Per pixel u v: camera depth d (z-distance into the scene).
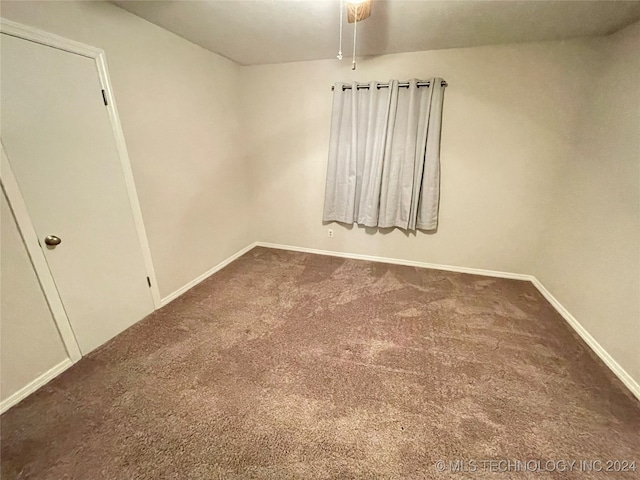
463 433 1.43
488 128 2.79
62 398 1.60
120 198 2.08
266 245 4.08
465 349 2.04
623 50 2.08
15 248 1.53
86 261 1.89
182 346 2.04
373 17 2.01
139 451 1.33
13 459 1.29
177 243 2.68
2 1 1.38
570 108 2.55
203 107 2.81
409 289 2.88
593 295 2.14
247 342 2.08
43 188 1.62
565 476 1.25
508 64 2.59
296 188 3.65
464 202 3.07
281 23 2.12
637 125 1.88
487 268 3.22
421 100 2.83
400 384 1.73
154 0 1.80
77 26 1.70
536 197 2.86
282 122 3.44
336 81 3.10
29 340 1.62
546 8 1.86
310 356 1.95
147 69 2.18
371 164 3.17
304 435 1.41
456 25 2.14
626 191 1.93
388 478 1.23
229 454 1.32
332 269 3.34
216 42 2.56
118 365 1.85
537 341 2.13
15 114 1.47
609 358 1.91
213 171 3.07
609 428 1.47
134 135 2.14
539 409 1.57
